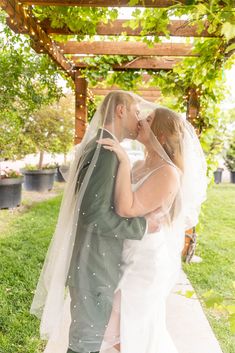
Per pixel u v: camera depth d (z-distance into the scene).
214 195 11.02
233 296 3.79
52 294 2.03
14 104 7.14
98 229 1.83
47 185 10.63
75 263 1.88
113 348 2.04
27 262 4.74
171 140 2.10
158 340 2.07
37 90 6.58
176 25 3.63
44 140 10.43
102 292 1.86
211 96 4.86
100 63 4.95
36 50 3.88
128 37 4.32
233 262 5.00
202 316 3.36
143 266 1.97
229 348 2.88
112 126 1.93
